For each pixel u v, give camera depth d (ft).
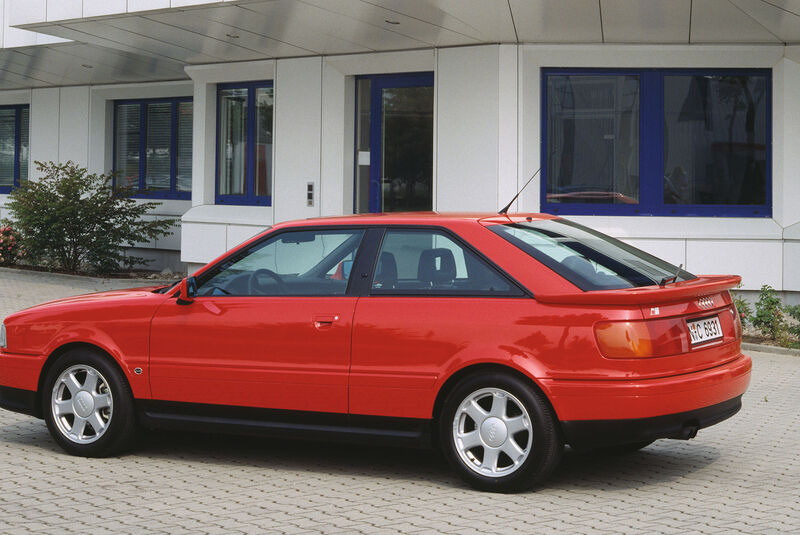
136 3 45.60
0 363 23.93
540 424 19.22
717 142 46.47
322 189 53.16
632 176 46.80
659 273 21.06
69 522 17.69
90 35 52.08
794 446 24.29
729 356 20.99
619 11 40.47
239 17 45.06
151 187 69.26
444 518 17.93
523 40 45.65
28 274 63.87
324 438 21.04
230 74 57.26
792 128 44.98
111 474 21.38
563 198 47.16
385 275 20.88
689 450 23.88
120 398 22.61
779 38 43.86
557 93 47.01
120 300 23.00
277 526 17.42
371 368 20.43
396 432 20.44
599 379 18.88
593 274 19.93
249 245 22.26
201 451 23.77
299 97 53.67
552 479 21.01
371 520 17.80
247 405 21.53
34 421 27.20
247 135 58.29
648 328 19.03
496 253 20.18
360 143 52.65
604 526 17.42
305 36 48.19
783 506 18.89
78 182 62.59
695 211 46.55
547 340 19.21
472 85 46.93
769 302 40.68
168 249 68.23
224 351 21.66
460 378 20.02
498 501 19.16
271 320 21.30
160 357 22.22
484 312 19.76
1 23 60.39
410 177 51.26
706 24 41.96
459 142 47.39
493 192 46.60
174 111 68.69
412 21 43.04
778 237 44.78
